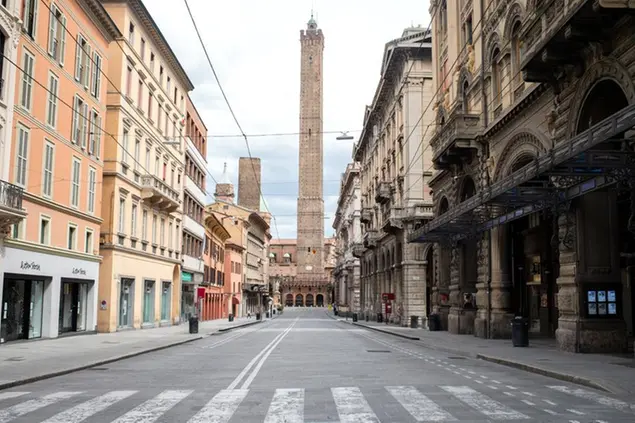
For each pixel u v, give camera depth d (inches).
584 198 781.3
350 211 3900.1
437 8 1603.1
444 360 746.2
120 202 1417.3
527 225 1291.8
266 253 4867.1
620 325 765.3
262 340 1214.3
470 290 1357.0
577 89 757.9
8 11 882.8
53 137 1064.8
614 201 782.5
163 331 1469.0
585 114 756.0
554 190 775.7
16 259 944.9
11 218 865.5
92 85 1246.3
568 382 518.3
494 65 1142.3
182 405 402.0
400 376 564.4
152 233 1667.1
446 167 1363.2
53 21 1063.0
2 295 914.7
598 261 773.9
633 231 632.4
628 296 915.4
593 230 776.9
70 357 740.7
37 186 1007.0
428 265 1973.4
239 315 3287.4
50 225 1060.5
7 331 957.2
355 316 2498.8
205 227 2464.3
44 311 1071.0
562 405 395.9
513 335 903.7
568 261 792.3
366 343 1112.8
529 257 1275.8
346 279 4384.8
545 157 649.6
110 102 1374.3
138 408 390.9
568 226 791.7
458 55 1354.6
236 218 3267.7
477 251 1238.3
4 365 641.0
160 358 785.6
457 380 532.7
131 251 1472.7
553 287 1151.0
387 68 2084.2
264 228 4328.3
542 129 893.2
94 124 1259.8
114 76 1380.4
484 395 440.1
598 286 770.2
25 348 876.6
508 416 355.9
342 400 416.5
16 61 925.2
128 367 669.3
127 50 1412.4
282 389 474.3
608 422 338.0
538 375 572.7
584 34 686.5
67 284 1182.3
